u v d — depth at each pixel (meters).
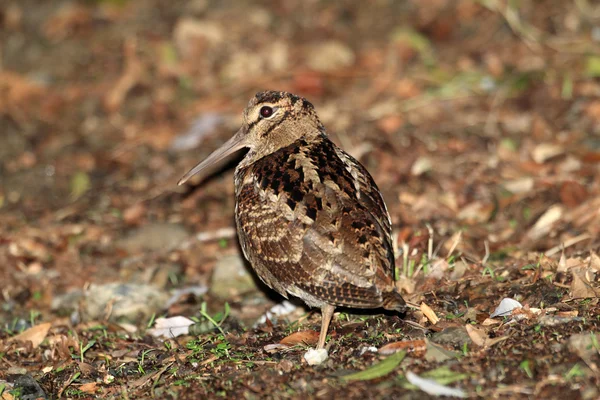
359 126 15.37
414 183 13.64
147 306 11.51
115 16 19.80
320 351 8.81
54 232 13.97
